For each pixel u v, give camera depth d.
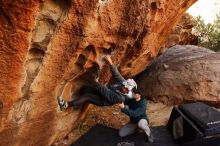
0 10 3.60
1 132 4.75
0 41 3.80
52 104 5.35
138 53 6.46
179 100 8.38
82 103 6.02
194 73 8.47
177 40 10.77
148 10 5.36
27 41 3.97
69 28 4.40
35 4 3.70
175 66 8.91
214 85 8.16
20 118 4.88
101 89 5.84
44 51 4.40
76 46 4.68
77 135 6.99
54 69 4.78
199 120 6.38
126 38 5.49
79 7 4.25
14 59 4.03
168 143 6.60
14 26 3.76
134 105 6.49
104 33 4.99
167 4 6.06
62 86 5.38
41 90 4.89
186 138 6.36
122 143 6.46
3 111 4.44
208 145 6.19
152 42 6.79
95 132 6.90
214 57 8.95
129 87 5.99
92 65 5.57
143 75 9.47
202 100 8.11
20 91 4.46
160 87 8.70
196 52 9.80
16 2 3.58
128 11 5.03
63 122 6.07
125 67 6.85
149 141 6.58
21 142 5.27
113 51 5.62
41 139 5.72
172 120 7.04
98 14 4.59
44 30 4.27
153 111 8.23
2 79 4.13
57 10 4.19
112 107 8.23
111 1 4.67
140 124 6.48
